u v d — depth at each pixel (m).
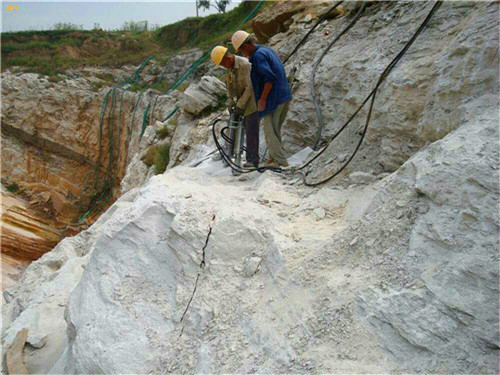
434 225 2.64
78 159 28.30
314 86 6.56
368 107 5.02
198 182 5.66
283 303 3.04
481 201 2.49
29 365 4.43
